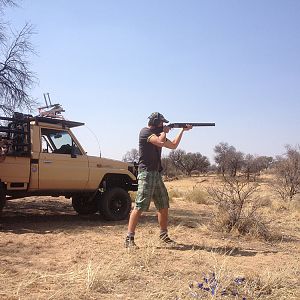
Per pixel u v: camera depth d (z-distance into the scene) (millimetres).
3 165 9352
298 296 4777
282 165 19766
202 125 7348
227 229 8922
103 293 4719
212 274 4961
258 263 6328
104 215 10672
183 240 7914
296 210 14656
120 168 11227
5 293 4586
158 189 7297
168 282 5086
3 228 9031
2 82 16156
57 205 14438
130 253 6355
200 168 68188
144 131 7227
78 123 10594
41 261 6094
